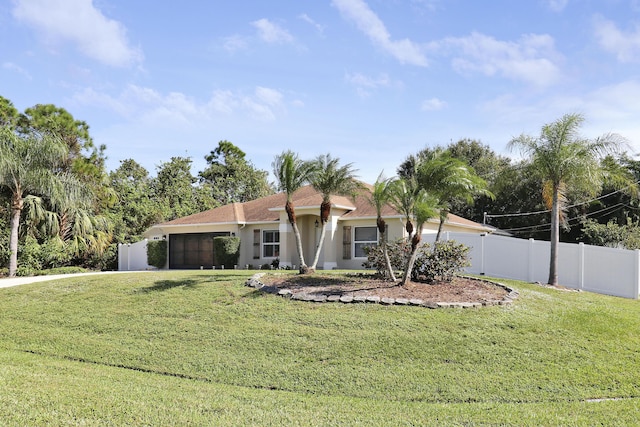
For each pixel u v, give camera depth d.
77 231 25.70
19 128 28.36
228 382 8.33
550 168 17.67
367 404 7.22
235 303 12.22
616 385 8.12
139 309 12.45
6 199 23.55
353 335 9.93
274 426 6.12
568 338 10.06
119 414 6.29
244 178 49.22
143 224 33.47
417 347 9.37
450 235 20.66
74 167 27.89
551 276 17.70
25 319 12.60
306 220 24.55
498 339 9.75
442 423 6.40
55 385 7.43
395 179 13.92
